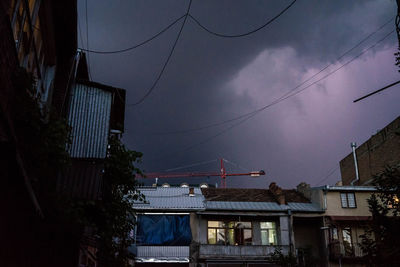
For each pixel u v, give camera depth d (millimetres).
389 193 7883
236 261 28234
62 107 10633
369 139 33312
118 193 11133
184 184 39406
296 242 31203
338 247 28859
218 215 30078
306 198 33281
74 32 9789
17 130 5535
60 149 6730
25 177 4949
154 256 28031
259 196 32906
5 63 4785
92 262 13625
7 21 4547
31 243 7754
